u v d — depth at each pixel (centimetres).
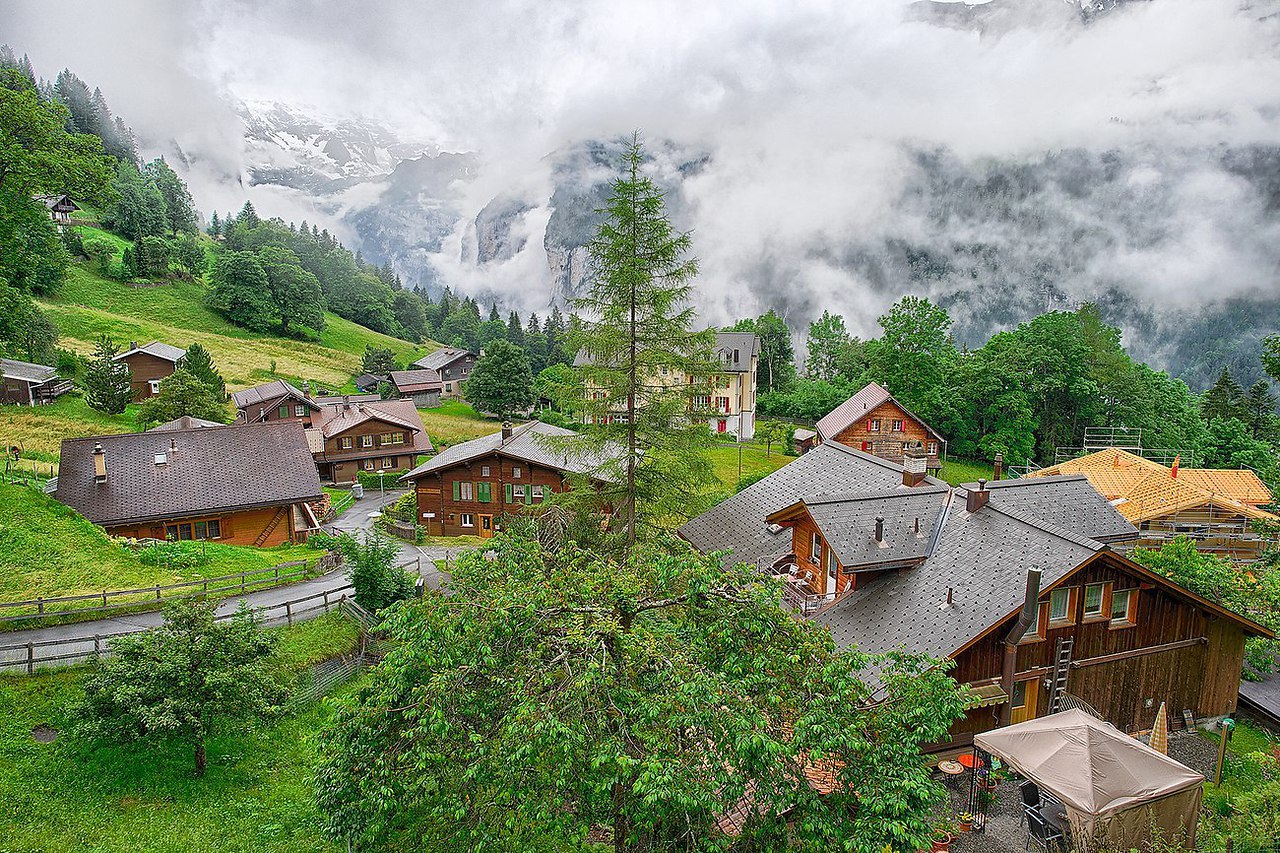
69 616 2197
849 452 2933
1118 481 4362
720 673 1138
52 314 9450
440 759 1060
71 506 3169
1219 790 1852
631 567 1428
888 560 2078
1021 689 1922
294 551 3275
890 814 993
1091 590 1950
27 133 3020
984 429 7412
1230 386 9006
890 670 1252
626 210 2411
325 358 11544
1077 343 7006
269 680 1664
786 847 1041
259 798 1589
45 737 1656
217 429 3716
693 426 2603
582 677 991
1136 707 2052
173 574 2658
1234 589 2406
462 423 8762
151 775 1595
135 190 15288
